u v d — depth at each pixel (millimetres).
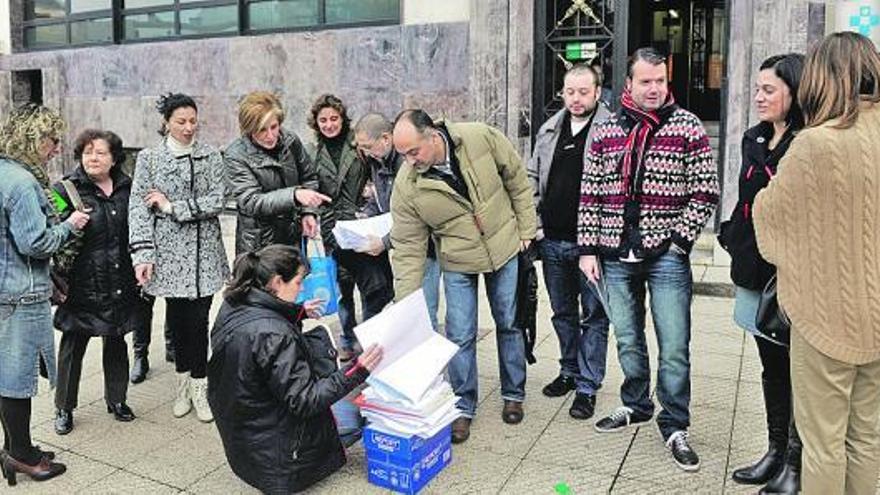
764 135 3191
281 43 9016
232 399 3250
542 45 7773
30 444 3564
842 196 2512
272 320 3270
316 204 4129
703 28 11453
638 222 3549
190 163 4137
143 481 3596
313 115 4828
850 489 2779
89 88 10555
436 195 3754
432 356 3535
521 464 3660
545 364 5008
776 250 2707
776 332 3039
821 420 2695
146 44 10039
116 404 4234
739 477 3428
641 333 3826
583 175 3756
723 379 4656
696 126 3445
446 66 8086
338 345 5289
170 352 5137
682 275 3537
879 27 3387
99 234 4000
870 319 2545
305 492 3426
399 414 3385
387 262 4781
